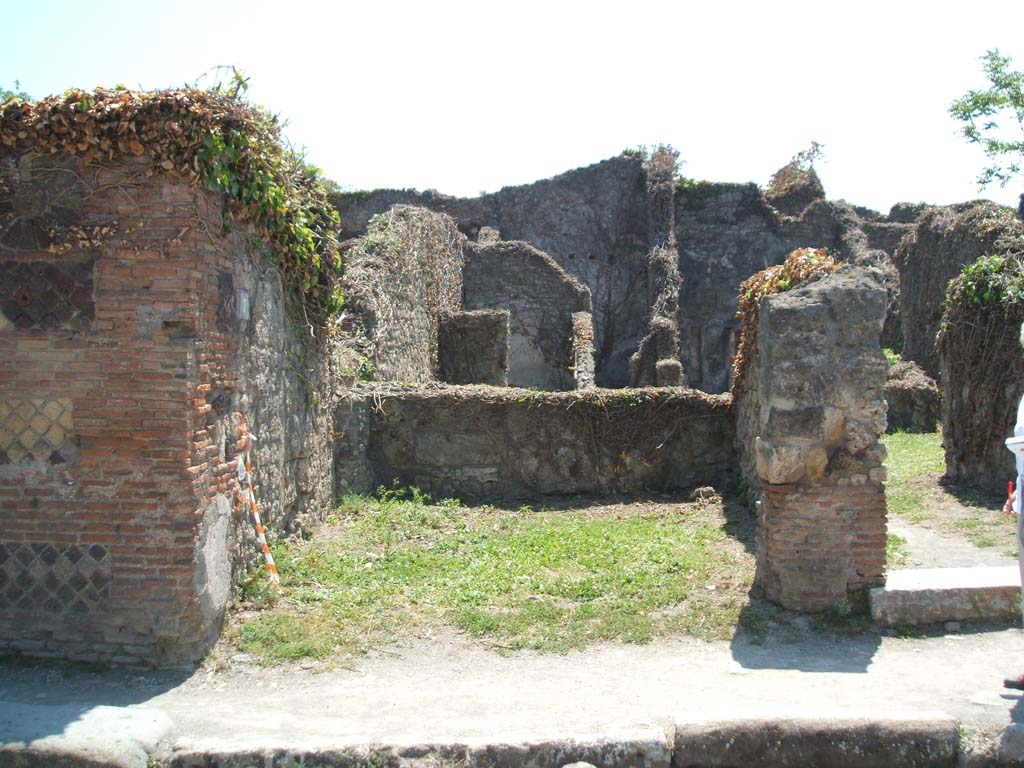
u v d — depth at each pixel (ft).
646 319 95.76
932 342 63.36
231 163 17.97
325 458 29.50
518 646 18.19
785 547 19.67
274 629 18.56
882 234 102.58
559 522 29.48
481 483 33.86
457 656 17.78
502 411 33.81
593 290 102.37
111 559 16.88
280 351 24.18
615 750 13.69
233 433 19.67
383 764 13.39
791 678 16.48
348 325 39.01
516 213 102.22
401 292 47.03
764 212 102.17
